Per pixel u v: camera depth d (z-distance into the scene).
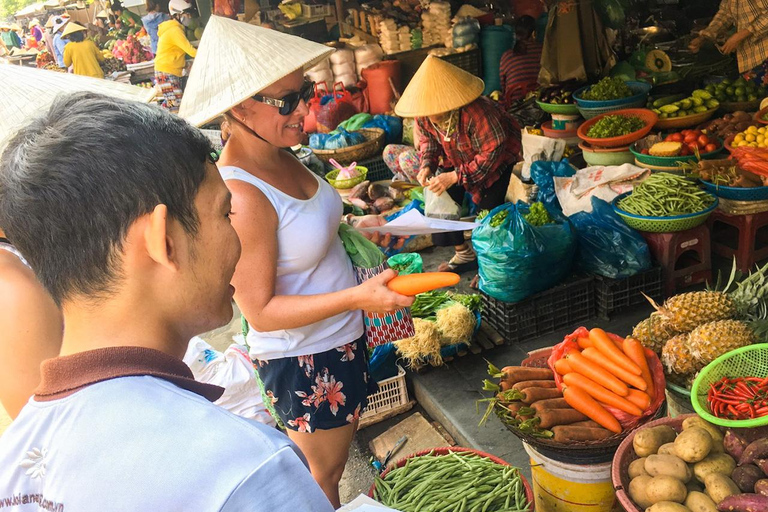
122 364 0.78
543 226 3.71
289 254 2.04
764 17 4.80
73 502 0.73
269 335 2.12
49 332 1.46
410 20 8.31
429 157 4.50
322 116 7.47
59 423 0.77
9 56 16.81
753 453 1.85
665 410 2.75
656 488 1.84
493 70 8.00
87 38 12.02
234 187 1.90
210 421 0.76
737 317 2.52
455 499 2.27
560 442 2.19
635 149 4.83
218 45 2.00
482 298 3.95
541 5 7.97
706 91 5.48
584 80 6.23
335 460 2.34
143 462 0.73
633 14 7.54
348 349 2.23
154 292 0.83
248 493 0.72
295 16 8.96
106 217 0.75
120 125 0.78
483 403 3.29
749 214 3.94
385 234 2.43
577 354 2.42
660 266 3.86
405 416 3.51
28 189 0.75
